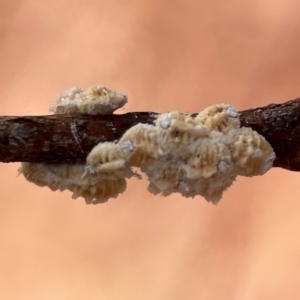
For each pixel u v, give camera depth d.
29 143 0.15
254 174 0.15
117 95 0.15
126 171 0.15
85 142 0.15
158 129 0.15
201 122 0.15
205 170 0.15
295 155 0.15
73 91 0.15
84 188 0.15
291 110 0.15
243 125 0.15
